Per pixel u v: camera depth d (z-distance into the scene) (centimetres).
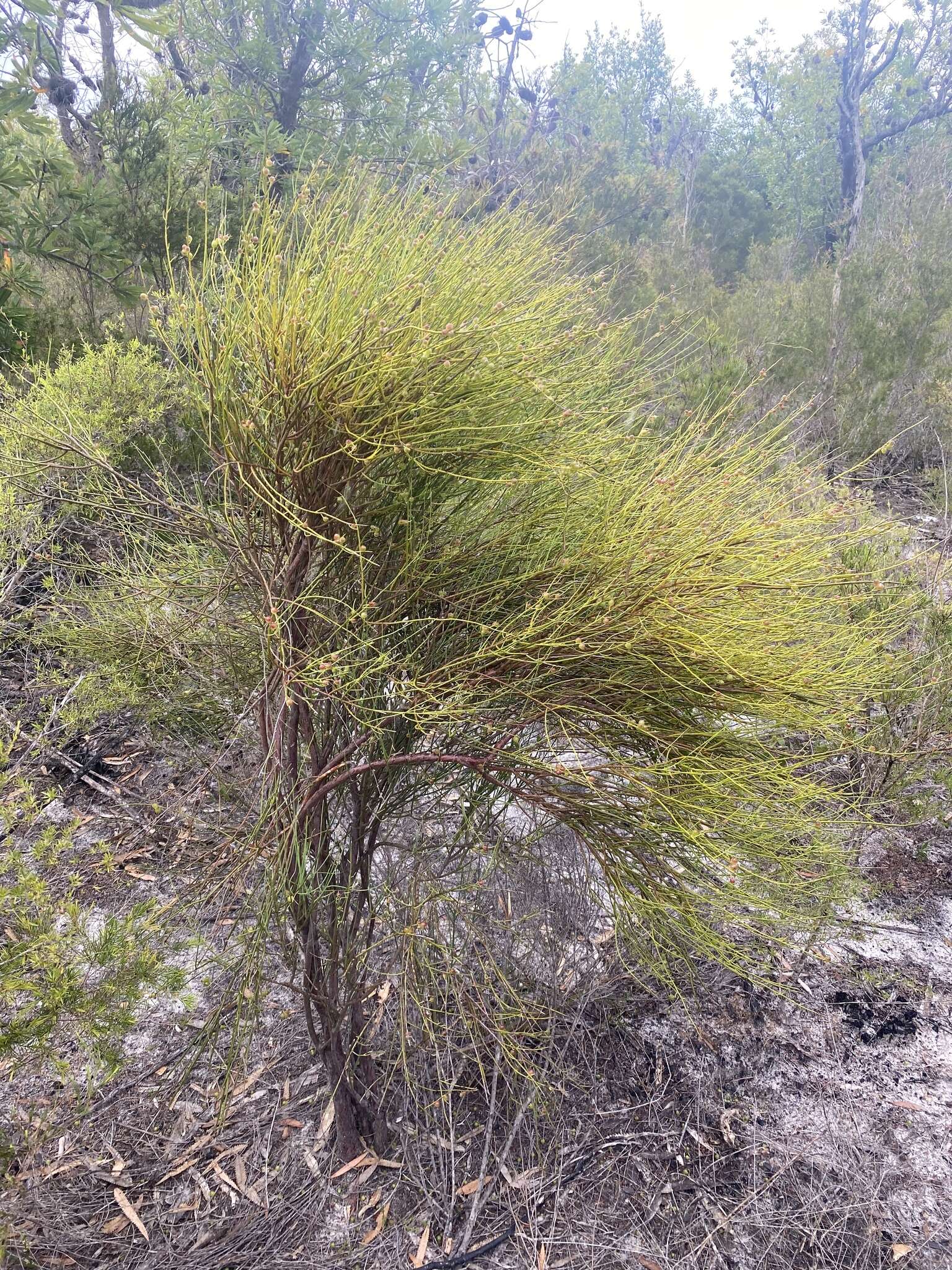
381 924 232
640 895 161
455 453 145
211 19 620
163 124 527
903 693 260
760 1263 186
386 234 147
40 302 487
